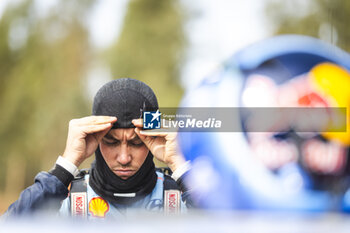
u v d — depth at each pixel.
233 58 2.28
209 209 1.91
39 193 3.96
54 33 66.62
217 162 2.18
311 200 2.00
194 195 3.43
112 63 59.56
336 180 2.09
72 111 60.09
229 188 2.05
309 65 2.23
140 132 4.00
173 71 58.78
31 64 64.19
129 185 4.16
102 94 4.15
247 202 2.03
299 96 2.17
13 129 60.12
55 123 58.94
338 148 2.13
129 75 58.72
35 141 58.47
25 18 67.00
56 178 4.08
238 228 1.78
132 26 61.16
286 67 2.20
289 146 2.12
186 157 2.31
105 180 4.20
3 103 61.91
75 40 65.06
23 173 59.69
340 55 2.31
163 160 3.95
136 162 4.09
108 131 4.01
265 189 2.05
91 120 4.10
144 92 4.14
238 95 2.19
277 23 41.06
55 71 63.47
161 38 60.41
